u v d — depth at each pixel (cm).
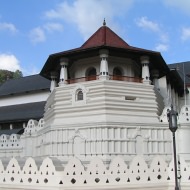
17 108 7538
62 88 4194
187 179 2567
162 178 2611
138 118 3947
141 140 3825
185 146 3806
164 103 4966
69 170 2373
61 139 3934
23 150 5294
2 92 8156
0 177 2652
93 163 2433
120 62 4322
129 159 3672
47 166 2439
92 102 3919
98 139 3712
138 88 4097
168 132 3934
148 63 4262
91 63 4325
